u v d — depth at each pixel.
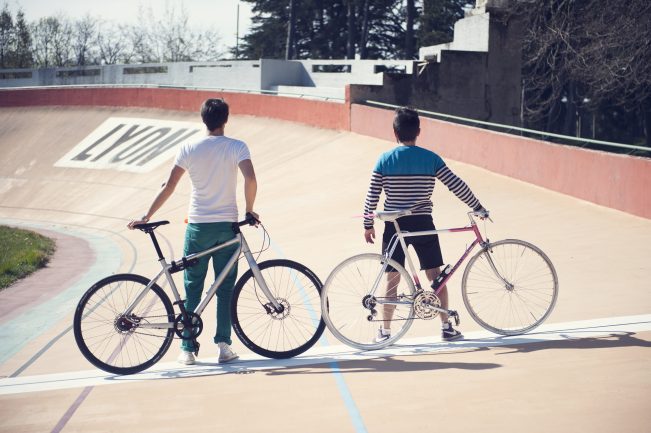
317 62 36.88
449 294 8.58
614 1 24.45
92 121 42.03
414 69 28.28
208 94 37.09
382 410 5.02
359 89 27.22
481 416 4.78
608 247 10.59
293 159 26.20
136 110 41.22
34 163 39.09
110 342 7.79
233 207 6.39
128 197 31.09
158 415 5.23
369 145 24.64
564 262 9.83
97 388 6.01
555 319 7.17
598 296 7.96
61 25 78.62
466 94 29.08
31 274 15.41
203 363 6.58
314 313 7.65
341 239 13.84
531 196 15.38
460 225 13.54
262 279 6.46
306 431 4.72
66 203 33.06
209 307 9.29
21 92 47.19
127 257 16.83
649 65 24.31
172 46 77.62
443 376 5.66
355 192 19.67
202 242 6.35
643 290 8.11
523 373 5.59
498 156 17.80
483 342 6.59
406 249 6.52
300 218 17.52
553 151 15.54
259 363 6.43
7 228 27.11
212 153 6.30
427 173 6.46
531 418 4.68
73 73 51.56
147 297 6.44
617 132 47.69
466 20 30.58
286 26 65.62
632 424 4.46
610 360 5.73
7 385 6.36
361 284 7.49
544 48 27.11
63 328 8.88
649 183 12.55
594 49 24.48
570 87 43.16
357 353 6.54
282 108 31.69
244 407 5.27
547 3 28.62
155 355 6.44
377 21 64.75
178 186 29.59
